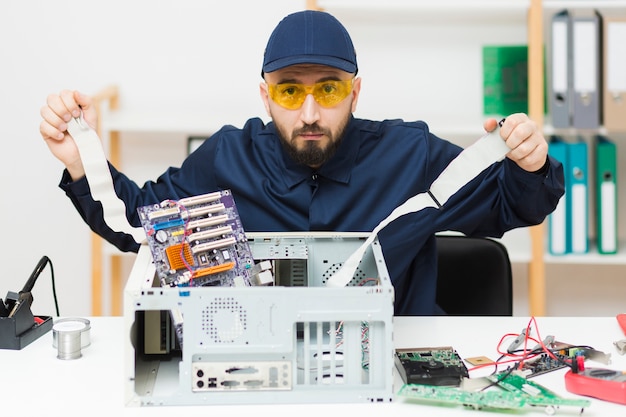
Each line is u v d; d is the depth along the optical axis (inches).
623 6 101.0
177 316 47.7
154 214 52.1
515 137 54.7
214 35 115.5
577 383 48.3
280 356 47.1
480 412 46.3
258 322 46.4
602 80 101.7
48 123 57.8
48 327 59.5
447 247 81.3
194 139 116.0
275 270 58.5
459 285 80.8
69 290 120.6
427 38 114.7
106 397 48.1
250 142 73.3
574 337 58.0
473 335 58.4
